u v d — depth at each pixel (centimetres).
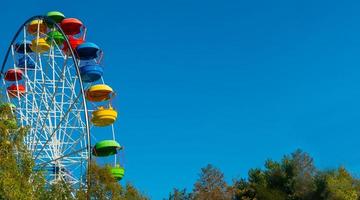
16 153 3000
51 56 5112
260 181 7056
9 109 3102
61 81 4947
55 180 3781
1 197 2698
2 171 2794
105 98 5069
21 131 3061
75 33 5294
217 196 7475
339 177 6675
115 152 4862
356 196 6400
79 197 3775
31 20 5012
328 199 6406
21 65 5512
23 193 2798
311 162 6831
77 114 4934
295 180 6706
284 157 7031
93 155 4719
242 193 7156
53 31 5153
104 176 4181
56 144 4875
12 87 5416
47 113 4894
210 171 7806
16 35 5184
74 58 4600
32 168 2998
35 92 4984
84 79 5028
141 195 5122
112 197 4166
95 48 5031
